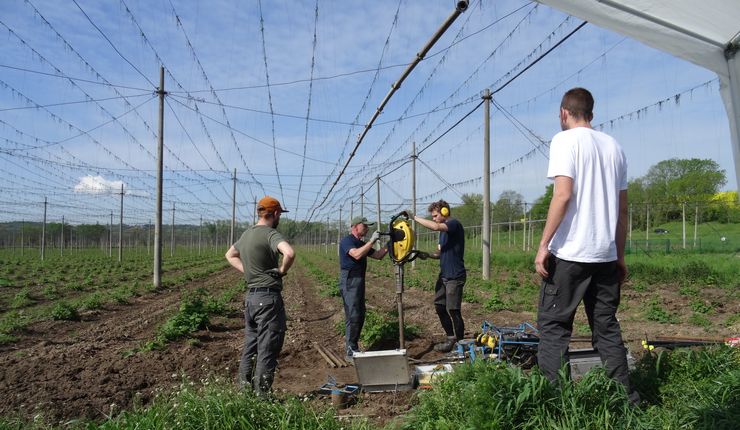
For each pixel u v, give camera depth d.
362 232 7.36
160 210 20.11
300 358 7.92
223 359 7.86
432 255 7.27
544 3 4.14
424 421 3.95
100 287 22.28
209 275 31.41
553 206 3.72
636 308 13.01
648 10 3.84
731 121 4.11
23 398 5.93
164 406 4.22
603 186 3.80
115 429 3.93
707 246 36.28
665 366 4.36
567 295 3.81
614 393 3.60
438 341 8.28
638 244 38.22
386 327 8.42
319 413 4.28
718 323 10.61
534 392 3.51
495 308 12.45
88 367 7.31
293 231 104.81
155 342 8.76
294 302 15.97
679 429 3.37
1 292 20.47
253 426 3.96
